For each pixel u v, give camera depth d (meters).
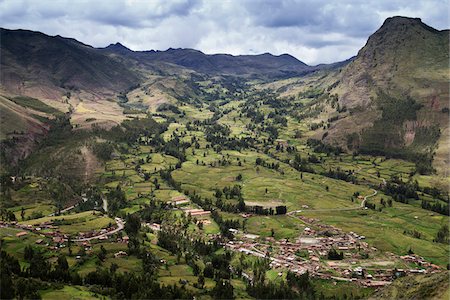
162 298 169.50
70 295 162.00
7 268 173.50
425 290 153.38
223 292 181.88
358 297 182.88
